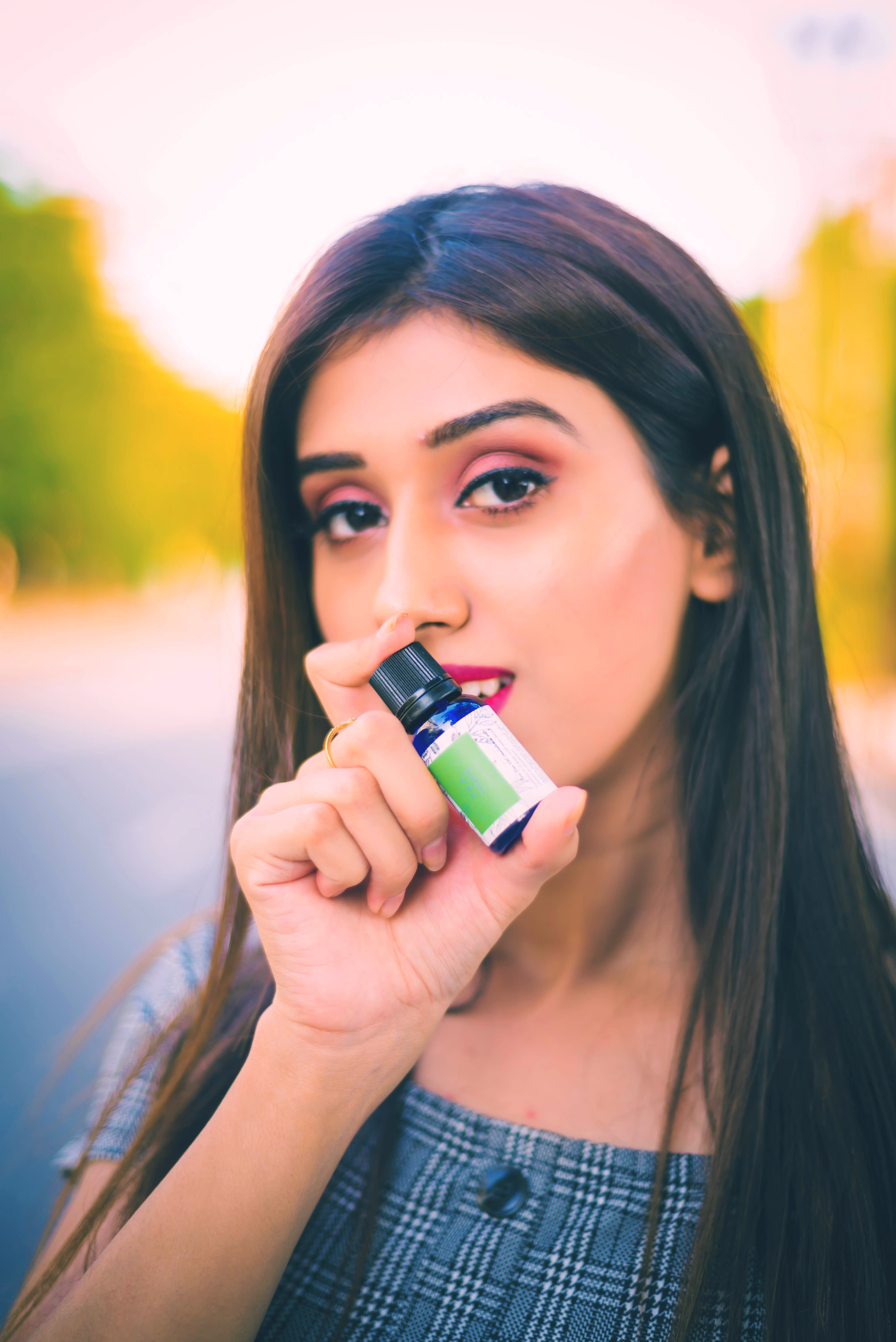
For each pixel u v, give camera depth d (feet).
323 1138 3.17
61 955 16.15
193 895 18.94
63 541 89.15
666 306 4.00
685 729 4.17
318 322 3.75
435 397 3.66
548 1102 3.66
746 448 4.13
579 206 4.04
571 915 3.93
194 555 92.02
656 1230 3.24
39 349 78.02
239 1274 3.10
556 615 3.68
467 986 4.05
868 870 4.44
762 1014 3.70
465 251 3.71
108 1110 4.19
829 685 4.40
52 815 26.73
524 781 3.10
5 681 52.85
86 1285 3.15
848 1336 3.11
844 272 31.65
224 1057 4.08
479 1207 3.40
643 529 3.82
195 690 50.29
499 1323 3.19
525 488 3.76
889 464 31.68
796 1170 3.41
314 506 4.20
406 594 3.65
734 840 4.04
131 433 83.51
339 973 3.17
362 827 3.07
